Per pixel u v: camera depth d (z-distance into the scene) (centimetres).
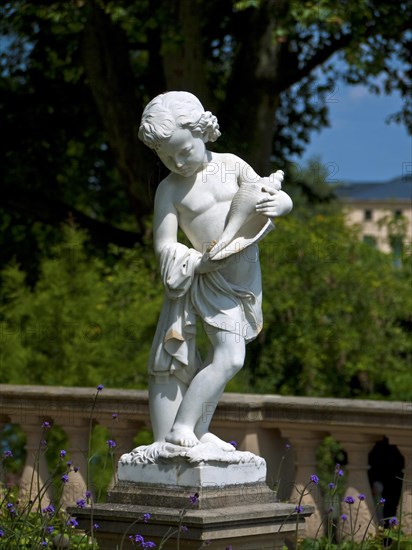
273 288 1401
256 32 1530
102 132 1831
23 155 1825
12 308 1112
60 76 1758
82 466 788
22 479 794
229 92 1559
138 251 1354
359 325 1443
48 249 1805
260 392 1409
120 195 1988
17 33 1728
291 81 1589
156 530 516
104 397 778
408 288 1472
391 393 1430
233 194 546
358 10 1395
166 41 1407
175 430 533
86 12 1429
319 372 1445
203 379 531
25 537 598
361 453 732
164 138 525
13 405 801
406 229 1700
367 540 677
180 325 536
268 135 1538
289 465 775
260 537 532
